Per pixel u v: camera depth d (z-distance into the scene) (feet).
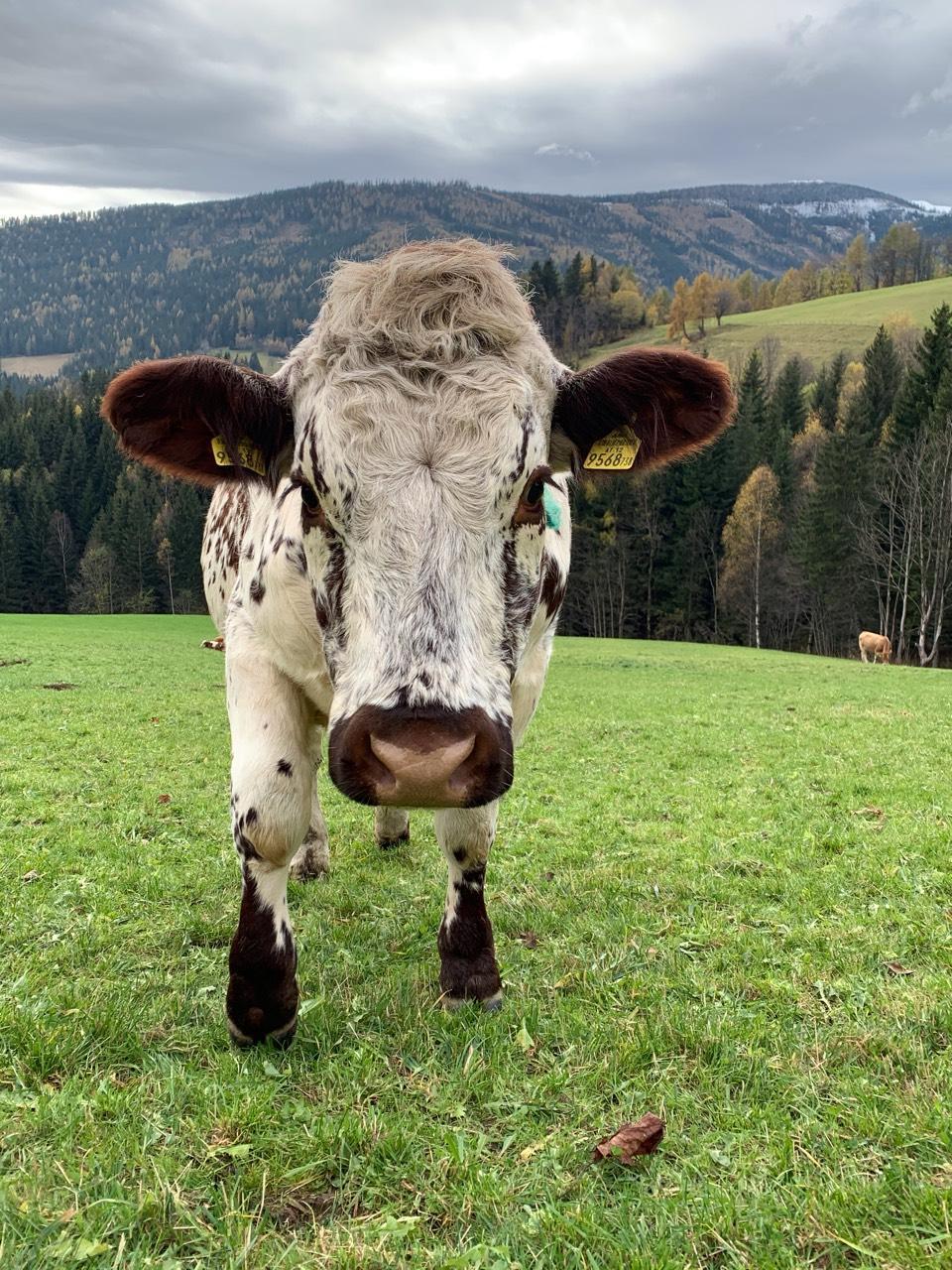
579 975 4.52
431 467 3.09
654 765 11.10
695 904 5.59
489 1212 2.86
